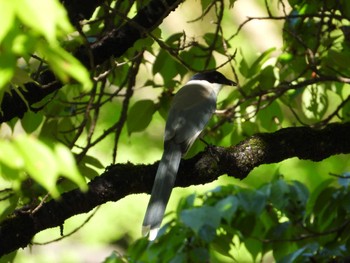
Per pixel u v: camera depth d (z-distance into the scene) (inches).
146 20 359.6
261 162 335.6
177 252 395.9
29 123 398.9
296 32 433.4
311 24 442.9
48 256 833.5
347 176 391.2
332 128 342.6
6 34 138.4
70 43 338.0
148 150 780.0
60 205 316.5
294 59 436.1
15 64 142.2
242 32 879.7
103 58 355.9
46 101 403.9
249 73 429.4
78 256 832.9
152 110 428.8
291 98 432.8
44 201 322.7
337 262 377.4
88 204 319.3
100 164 385.1
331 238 408.2
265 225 416.8
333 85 447.8
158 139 784.9
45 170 138.9
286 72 452.8
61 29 144.5
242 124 455.2
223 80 443.8
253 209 384.2
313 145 338.0
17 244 313.1
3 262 355.3
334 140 339.6
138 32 356.8
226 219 384.5
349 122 346.3
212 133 442.3
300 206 403.5
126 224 832.3
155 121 772.0
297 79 408.8
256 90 448.8
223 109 455.2
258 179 754.8
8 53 140.2
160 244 404.8
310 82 393.1
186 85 426.9
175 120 387.9
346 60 395.5
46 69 349.1
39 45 143.9
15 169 140.5
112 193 322.3
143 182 327.9
